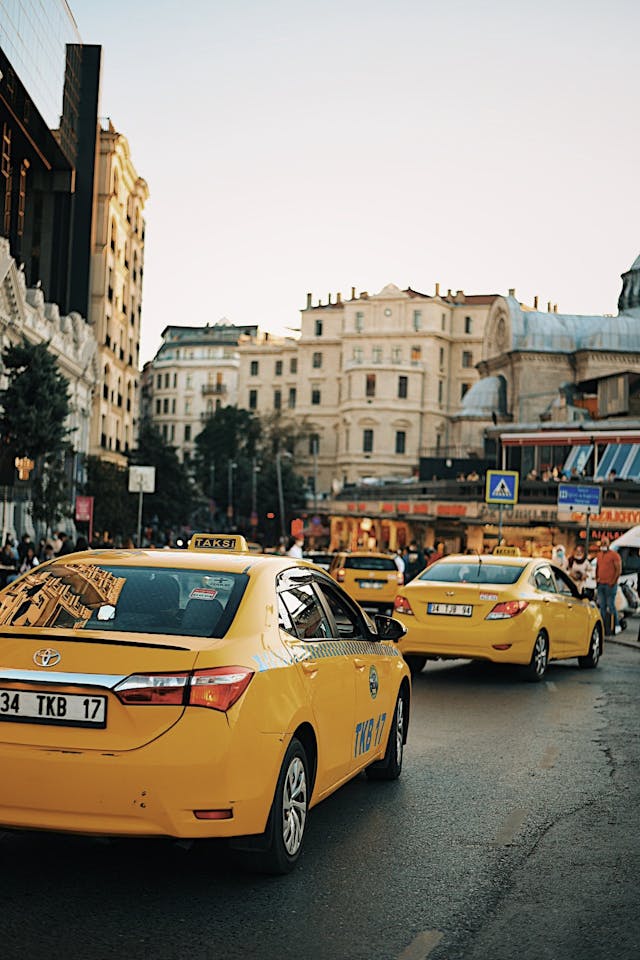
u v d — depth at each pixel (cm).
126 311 7400
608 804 776
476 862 622
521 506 5525
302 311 12750
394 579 2852
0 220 5062
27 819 518
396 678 829
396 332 11806
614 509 4988
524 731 1086
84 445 6069
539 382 8288
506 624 1437
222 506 12338
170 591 605
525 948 484
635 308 8525
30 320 4528
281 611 630
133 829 512
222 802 519
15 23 4628
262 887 562
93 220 6228
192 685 521
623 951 482
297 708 582
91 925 495
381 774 834
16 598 609
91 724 519
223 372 15812
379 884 574
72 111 5950
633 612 3042
